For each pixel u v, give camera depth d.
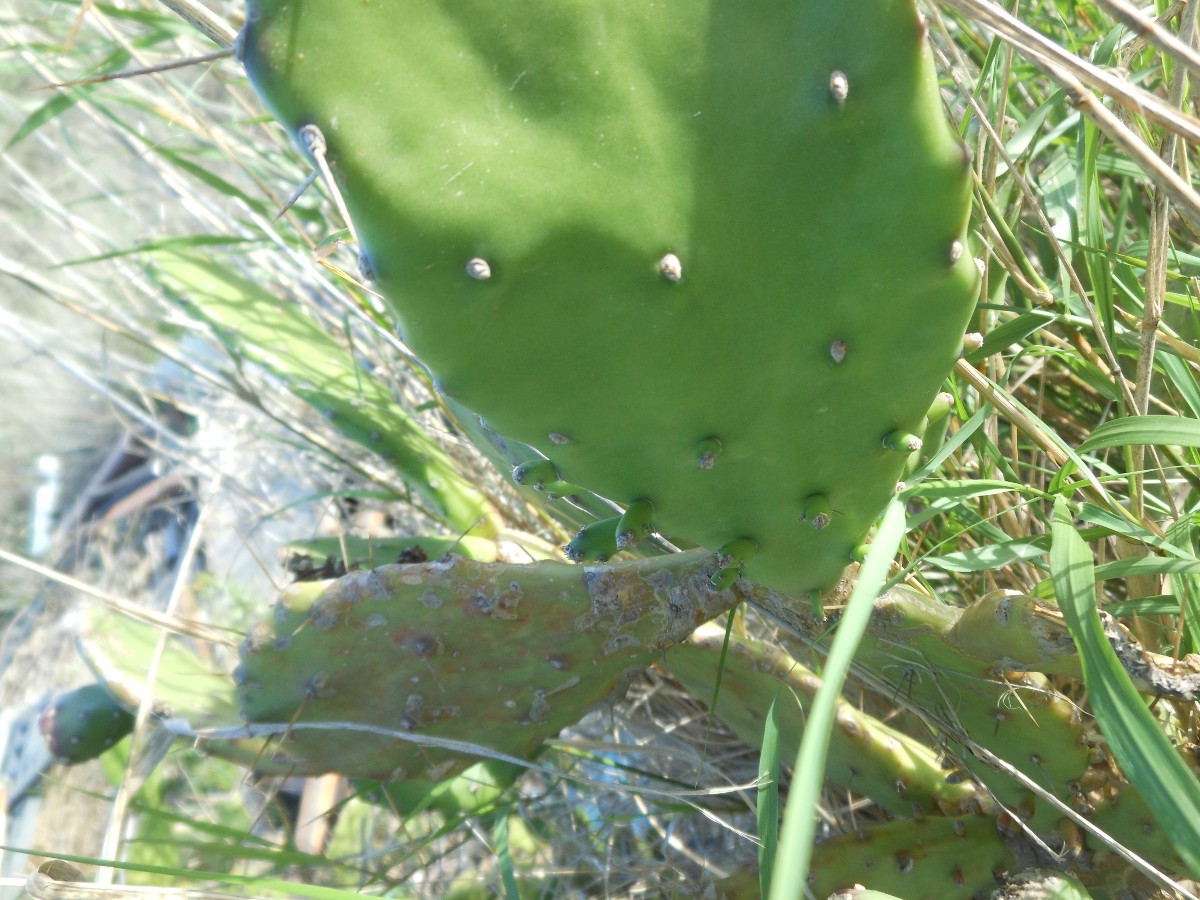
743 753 0.51
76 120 0.96
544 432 0.25
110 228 0.97
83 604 0.54
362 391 0.56
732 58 0.21
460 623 0.37
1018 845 0.36
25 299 1.21
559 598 0.36
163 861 0.62
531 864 0.53
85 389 1.52
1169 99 0.30
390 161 0.20
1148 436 0.29
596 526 0.28
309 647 0.38
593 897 0.51
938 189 0.22
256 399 0.64
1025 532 0.41
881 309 0.23
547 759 0.55
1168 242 0.39
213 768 0.83
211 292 0.60
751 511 0.27
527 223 0.21
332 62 0.20
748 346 0.24
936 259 0.23
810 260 0.22
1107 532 0.35
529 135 0.21
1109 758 0.34
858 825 0.45
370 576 0.37
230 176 0.85
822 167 0.22
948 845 0.37
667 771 0.54
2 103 0.73
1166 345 0.34
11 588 1.42
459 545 0.48
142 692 0.48
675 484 0.26
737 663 0.38
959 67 0.39
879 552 0.23
